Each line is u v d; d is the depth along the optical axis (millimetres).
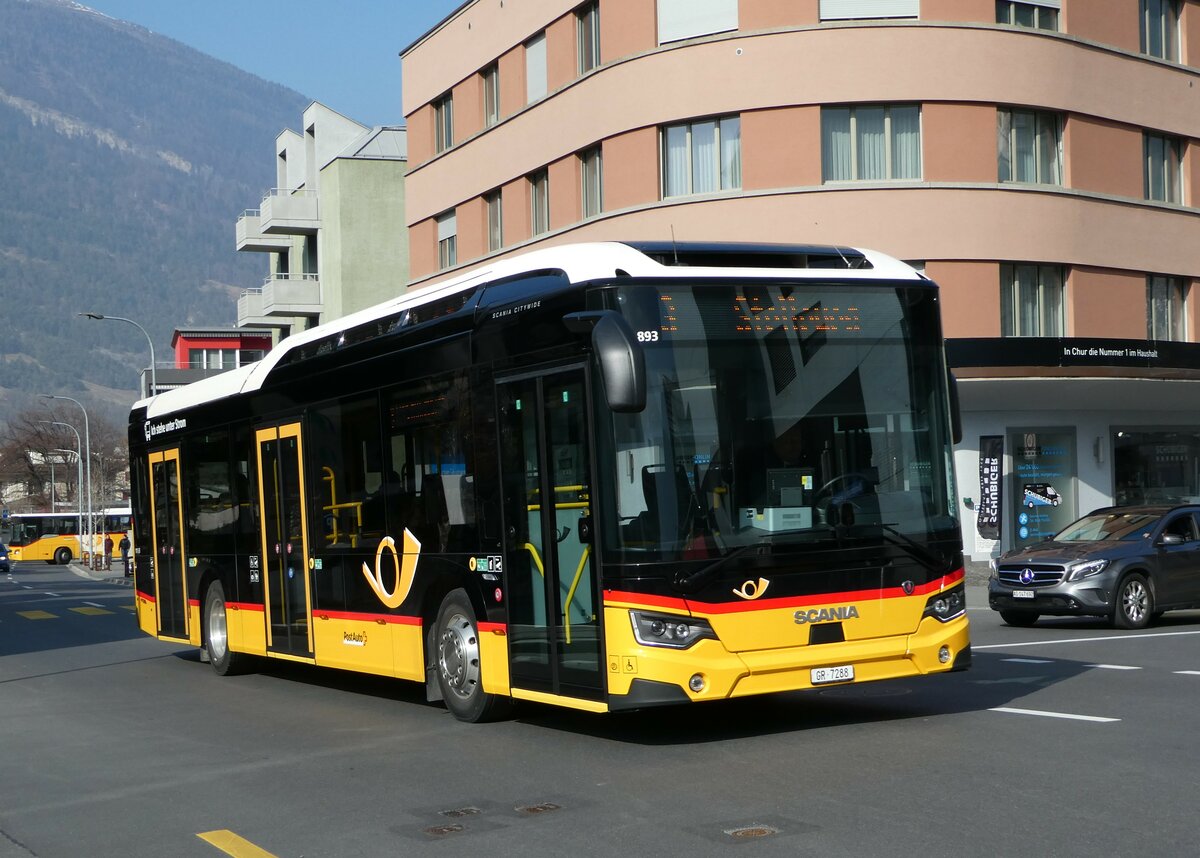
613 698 9156
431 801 8172
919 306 10172
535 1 36375
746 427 9445
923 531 9836
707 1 31375
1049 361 30875
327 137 64250
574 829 7211
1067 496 33062
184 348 98500
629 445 9227
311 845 7211
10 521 94875
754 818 7223
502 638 10523
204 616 16891
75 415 127188
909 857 6297
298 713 12680
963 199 30484
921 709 10875
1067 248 31734
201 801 8570
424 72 42688
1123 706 10680
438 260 42656
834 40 30250
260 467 15016
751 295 9656
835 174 30625
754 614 9227
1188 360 32906
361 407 12742
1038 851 6320
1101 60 32531
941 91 30359
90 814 8352
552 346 9812
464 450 10984
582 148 34406
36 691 15898
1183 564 18797
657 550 9078
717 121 31391
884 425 9867
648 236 32031
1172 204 34094
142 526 19219
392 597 12156
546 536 9906
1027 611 18969
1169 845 6363
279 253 68375
